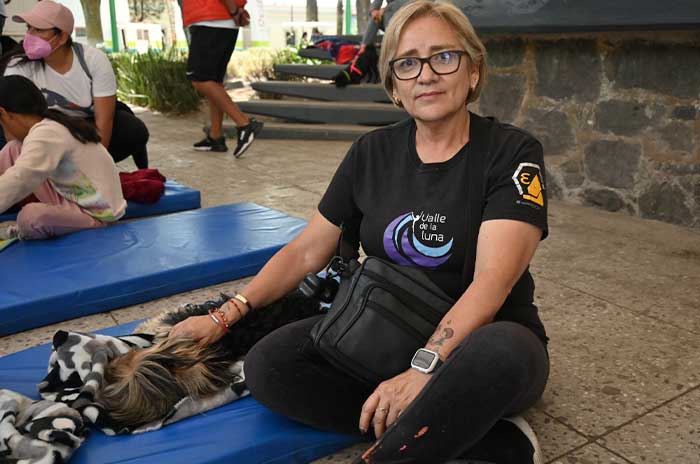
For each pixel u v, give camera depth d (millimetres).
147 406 1798
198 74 6004
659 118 3977
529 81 4664
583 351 2389
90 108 4402
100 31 16359
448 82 1621
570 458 1777
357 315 1595
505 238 1593
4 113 3201
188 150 6621
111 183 3576
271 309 2061
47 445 1598
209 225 3623
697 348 2406
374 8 7805
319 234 1942
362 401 1760
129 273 2893
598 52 4207
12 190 3029
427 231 1690
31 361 2184
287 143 7129
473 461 1611
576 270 3221
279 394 1717
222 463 1659
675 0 3385
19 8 8188
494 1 4262
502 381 1402
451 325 1520
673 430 1903
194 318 1962
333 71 8727
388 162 1794
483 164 1662
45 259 3072
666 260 3361
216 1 5785
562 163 4582
